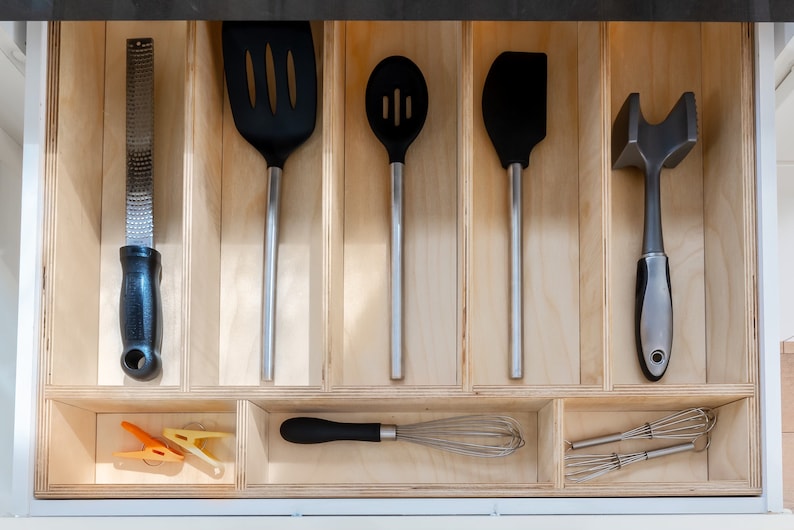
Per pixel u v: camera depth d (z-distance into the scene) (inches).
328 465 50.0
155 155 52.4
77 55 49.2
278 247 51.1
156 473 49.8
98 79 52.4
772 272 45.8
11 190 59.0
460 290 45.9
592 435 50.7
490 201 51.8
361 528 42.1
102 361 50.6
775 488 44.3
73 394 44.8
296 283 51.0
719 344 49.2
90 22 51.3
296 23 50.8
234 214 51.7
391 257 49.6
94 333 50.4
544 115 51.3
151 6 43.7
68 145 47.7
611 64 53.7
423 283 51.0
